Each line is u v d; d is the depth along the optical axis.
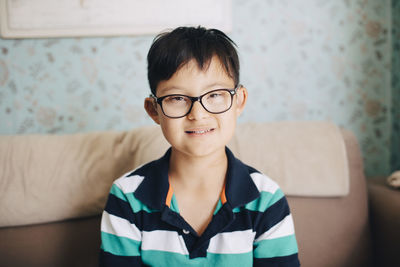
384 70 1.40
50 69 1.33
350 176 1.08
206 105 0.60
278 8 1.36
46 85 1.34
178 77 0.59
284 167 1.03
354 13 1.37
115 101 1.38
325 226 1.01
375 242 1.08
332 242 1.00
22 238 0.93
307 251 0.99
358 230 1.03
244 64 1.38
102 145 1.04
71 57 1.33
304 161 1.04
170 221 0.65
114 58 1.35
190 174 0.67
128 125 1.39
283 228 0.68
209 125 0.60
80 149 1.03
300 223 1.01
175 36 0.63
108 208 0.72
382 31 1.38
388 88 1.42
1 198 0.92
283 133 1.09
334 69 1.40
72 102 1.36
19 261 0.91
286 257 0.66
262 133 1.10
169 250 0.66
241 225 0.67
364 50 1.39
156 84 0.63
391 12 1.37
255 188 0.69
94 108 1.37
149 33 1.32
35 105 1.34
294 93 1.41
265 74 1.39
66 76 1.34
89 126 1.38
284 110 1.42
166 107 0.61
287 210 0.70
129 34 1.32
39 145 1.01
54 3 1.28
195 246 0.64
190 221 0.68
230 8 1.33
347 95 1.42
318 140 1.07
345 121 1.43
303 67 1.39
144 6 1.30
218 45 0.63
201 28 0.68
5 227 0.94
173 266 0.65
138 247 0.69
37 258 0.92
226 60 0.63
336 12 1.36
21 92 1.33
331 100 1.42
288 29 1.37
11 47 1.30
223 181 0.69
